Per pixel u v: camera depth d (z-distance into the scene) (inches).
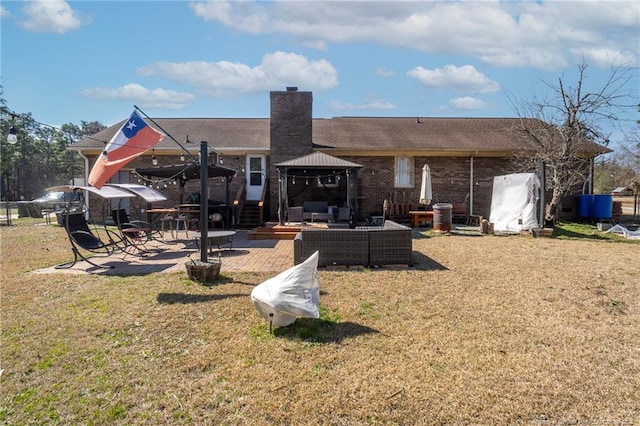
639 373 140.3
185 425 112.8
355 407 119.7
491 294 235.0
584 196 674.8
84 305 216.5
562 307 212.4
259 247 423.2
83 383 136.3
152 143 407.8
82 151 671.8
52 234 542.9
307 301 178.7
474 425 110.7
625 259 344.5
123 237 395.9
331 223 553.9
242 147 671.1
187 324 186.9
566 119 590.9
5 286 257.3
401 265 310.8
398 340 168.2
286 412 117.6
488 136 733.9
